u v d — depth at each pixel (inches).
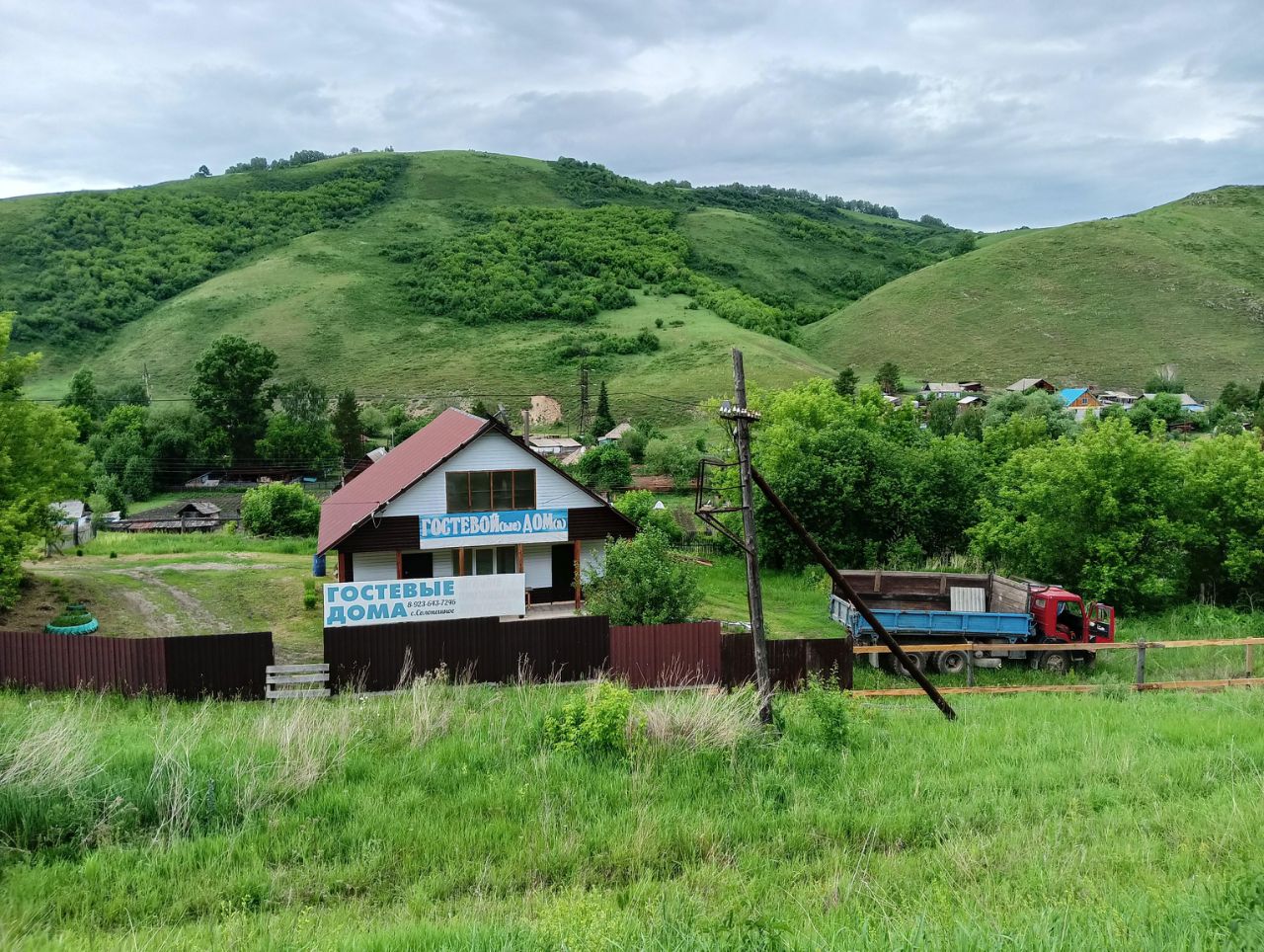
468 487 1232.8
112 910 333.1
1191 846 371.2
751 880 355.6
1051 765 508.4
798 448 1710.1
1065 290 6471.5
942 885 339.0
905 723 631.8
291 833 402.9
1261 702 730.2
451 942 283.7
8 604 1141.1
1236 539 1206.9
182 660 732.7
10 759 426.0
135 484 3540.8
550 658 780.6
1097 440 1230.9
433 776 474.6
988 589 1109.1
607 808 439.2
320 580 1467.8
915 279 7185.0
